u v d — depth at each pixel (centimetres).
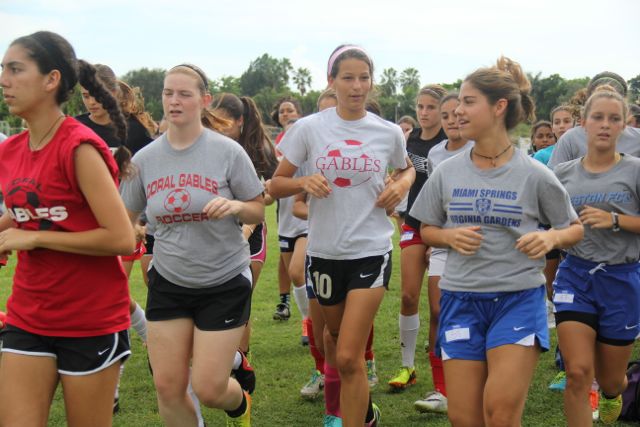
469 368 480
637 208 595
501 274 482
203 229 520
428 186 520
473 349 484
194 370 516
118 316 440
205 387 512
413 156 793
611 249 577
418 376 803
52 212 417
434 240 508
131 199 545
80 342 426
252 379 664
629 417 655
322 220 578
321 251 578
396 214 889
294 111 1204
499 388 453
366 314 556
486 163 496
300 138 593
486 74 489
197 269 521
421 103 786
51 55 414
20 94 409
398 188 576
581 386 556
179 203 513
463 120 490
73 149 407
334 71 577
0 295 1292
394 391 752
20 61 408
